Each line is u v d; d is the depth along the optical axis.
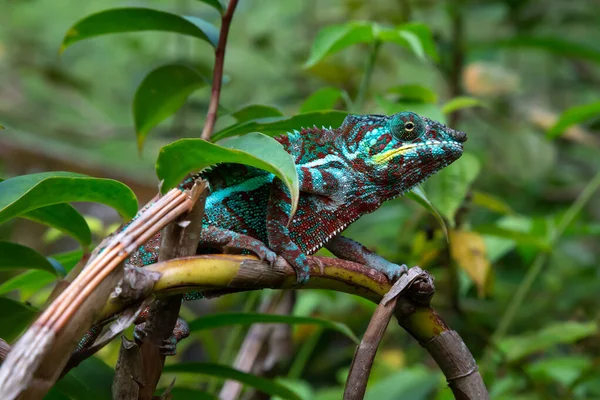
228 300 0.89
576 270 0.99
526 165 1.20
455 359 0.53
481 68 0.96
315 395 0.88
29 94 1.52
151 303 0.50
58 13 1.57
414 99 0.67
